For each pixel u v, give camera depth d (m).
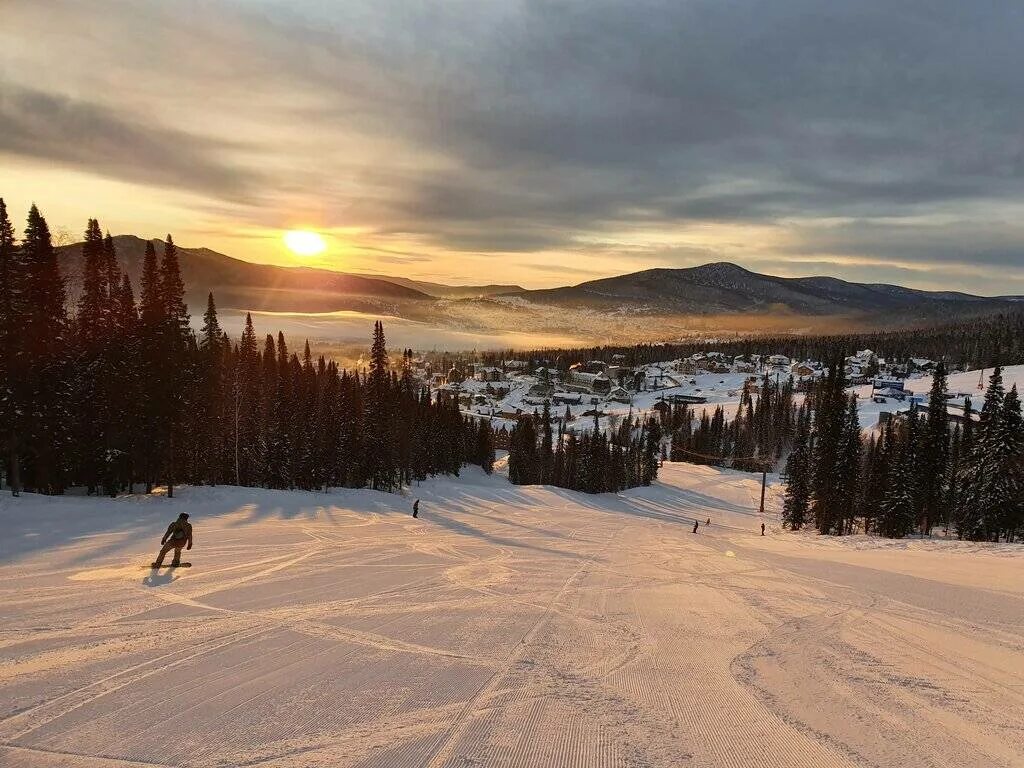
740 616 12.34
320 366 90.44
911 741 6.37
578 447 97.50
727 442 141.25
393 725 6.37
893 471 49.47
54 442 33.91
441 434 88.56
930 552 27.34
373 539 23.59
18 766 5.33
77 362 36.53
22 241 32.72
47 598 11.19
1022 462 44.09
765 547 31.27
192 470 45.66
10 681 7.23
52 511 23.94
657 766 5.63
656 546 29.00
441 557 19.73
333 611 11.32
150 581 13.09
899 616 12.47
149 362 34.72
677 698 7.42
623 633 10.59
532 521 41.47
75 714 6.41
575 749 5.92
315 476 55.34
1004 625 11.74
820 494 52.81
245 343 63.69
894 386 160.12
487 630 10.44
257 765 5.45
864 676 8.48
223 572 14.64
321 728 6.25
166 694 7.02
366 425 60.91
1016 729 6.76
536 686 7.69
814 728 6.62
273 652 8.72
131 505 27.98
